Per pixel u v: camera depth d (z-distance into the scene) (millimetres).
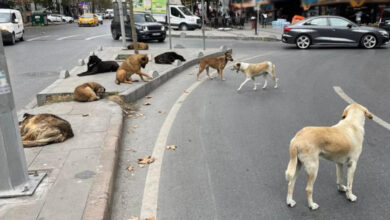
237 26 34125
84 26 45562
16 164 3711
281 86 9734
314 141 3473
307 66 12992
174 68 11781
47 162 4531
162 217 3723
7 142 3631
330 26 18172
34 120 5191
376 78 10539
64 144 5137
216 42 22391
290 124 6504
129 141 5816
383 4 25703
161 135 6070
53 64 14406
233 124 6582
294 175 3695
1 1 44844
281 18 34781
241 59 15211
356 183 4320
